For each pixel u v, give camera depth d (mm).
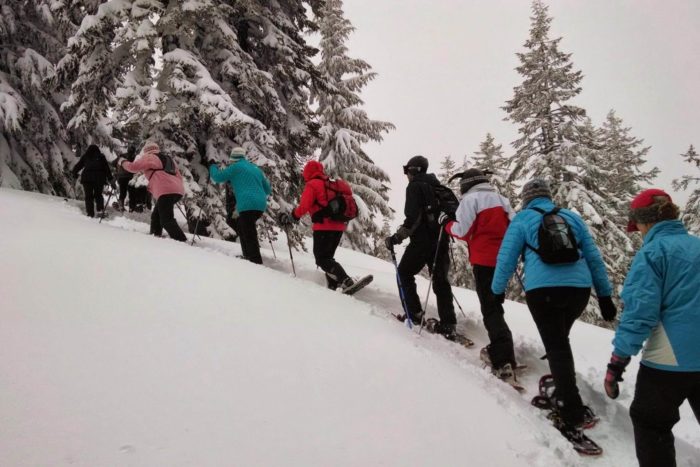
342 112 17812
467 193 4340
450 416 2545
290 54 11289
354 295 6227
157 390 2105
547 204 3492
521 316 6246
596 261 3332
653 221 2520
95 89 9508
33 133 11742
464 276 20844
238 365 2488
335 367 2740
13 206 6645
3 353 2191
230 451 1784
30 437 1660
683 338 2291
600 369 4555
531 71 17250
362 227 18078
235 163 6273
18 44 11383
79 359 2254
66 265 3559
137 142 10078
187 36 8922
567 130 16328
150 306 3059
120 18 8664
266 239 11469
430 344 4195
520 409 3146
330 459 1876
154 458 1660
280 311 3469
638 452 2430
